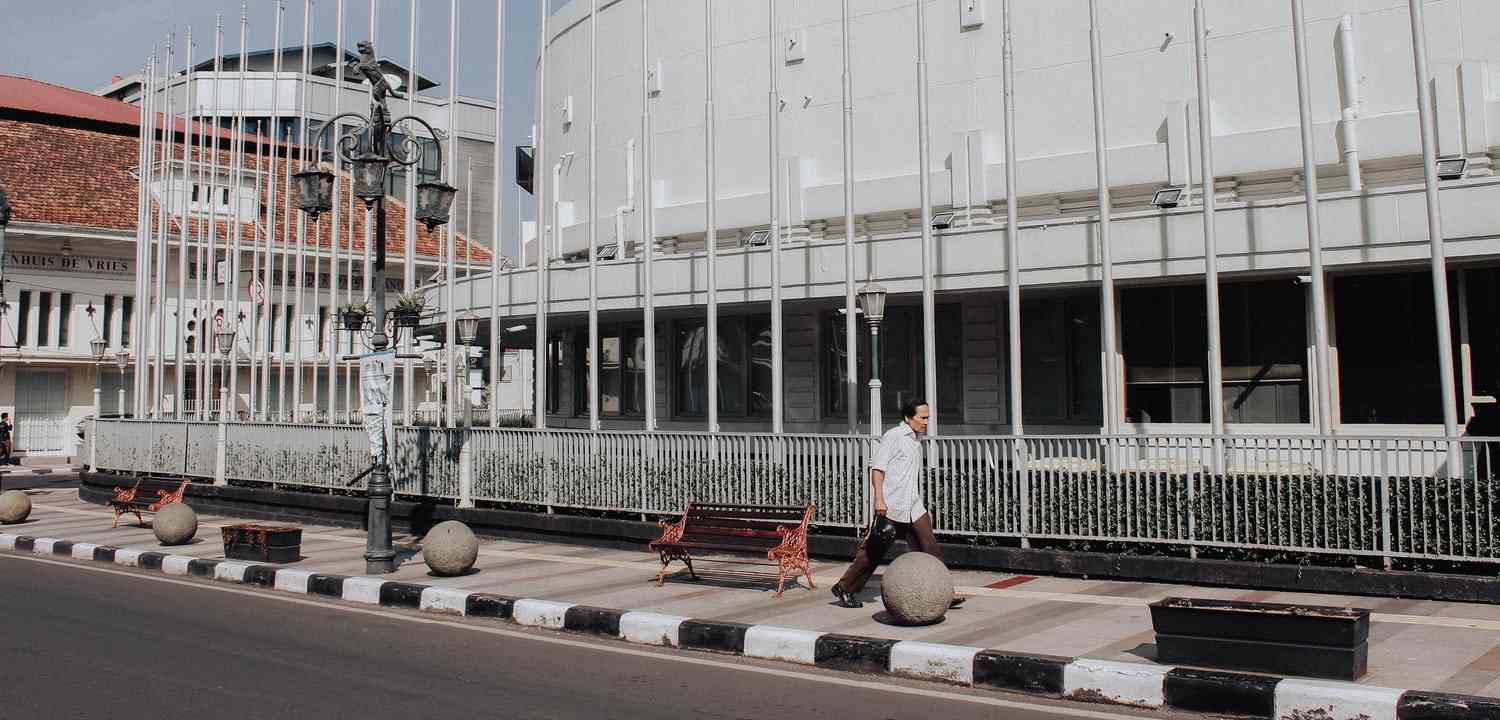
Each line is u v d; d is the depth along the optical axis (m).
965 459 12.58
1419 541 10.18
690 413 22.89
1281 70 15.92
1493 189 12.74
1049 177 17.36
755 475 13.92
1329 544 10.55
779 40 20.27
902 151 18.92
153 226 36.25
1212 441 11.17
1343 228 13.59
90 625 9.86
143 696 7.15
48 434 37.53
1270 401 15.77
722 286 18.12
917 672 8.02
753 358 21.80
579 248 23.59
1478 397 14.27
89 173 38.09
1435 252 11.43
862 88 19.38
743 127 20.61
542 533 15.66
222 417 21.44
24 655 8.45
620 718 6.73
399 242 39.59
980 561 12.20
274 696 7.21
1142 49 16.95
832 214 19.30
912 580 9.10
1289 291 15.69
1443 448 10.08
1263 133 15.80
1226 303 16.16
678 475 14.54
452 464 17.16
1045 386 18.08
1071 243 15.17
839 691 7.60
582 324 23.69
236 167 24.95
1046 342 18.11
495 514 16.22
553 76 25.38
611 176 22.89
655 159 21.94
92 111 41.00
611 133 22.95
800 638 8.59
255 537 13.86
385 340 13.12
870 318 14.50
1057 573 11.76
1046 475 12.05
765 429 21.36
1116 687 7.23
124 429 23.77
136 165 39.12
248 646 9.01
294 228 37.66
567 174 24.55
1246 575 10.80
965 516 12.50
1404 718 6.33
